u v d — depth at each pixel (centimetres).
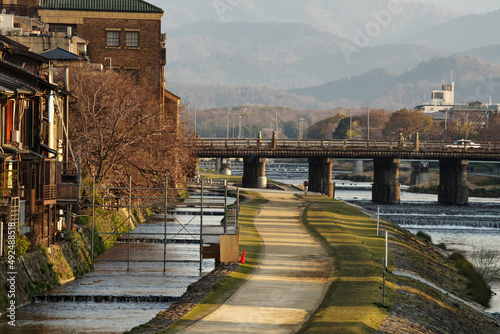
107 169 8044
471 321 4841
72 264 5700
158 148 8838
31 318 4297
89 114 8431
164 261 6188
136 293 5044
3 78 4984
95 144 8238
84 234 6575
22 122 5438
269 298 4331
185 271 6159
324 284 4841
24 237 4850
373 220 9612
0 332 3944
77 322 4222
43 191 5109
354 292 4522
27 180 5012
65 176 5925
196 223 9800
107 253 7044
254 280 4950
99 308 4656
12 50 5838
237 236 5734
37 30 9531
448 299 5231
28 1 12031
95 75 8931
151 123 9044
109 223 7825
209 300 4250
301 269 5431
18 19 9544
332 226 8156
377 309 4056
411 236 9062
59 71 8619
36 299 4791
